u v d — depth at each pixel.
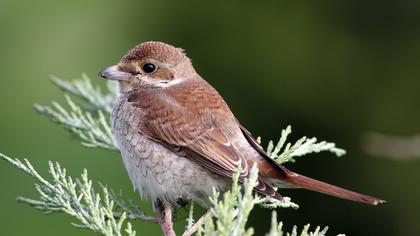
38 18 13.82
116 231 5.79
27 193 11.17
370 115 15.39
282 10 15.98
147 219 6.77
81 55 13.86
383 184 14.13
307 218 13.59
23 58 13.49
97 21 14.32
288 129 7.14
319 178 14.12
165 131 6.84
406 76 15.66
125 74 7.56
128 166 7.09
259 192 6.16
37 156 11.80
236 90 15.55
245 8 15.85
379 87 15.61
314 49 15.82
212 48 15.77
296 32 15.88
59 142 11.85
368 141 10.77
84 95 8.70
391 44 15.95
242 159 6.61
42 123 12.22
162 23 15.34
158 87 7.46
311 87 15.51
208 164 6.68
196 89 7.21
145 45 7.64
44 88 13.30
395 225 13.98
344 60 15.77
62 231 10.87
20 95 13.19
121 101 7.30
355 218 13.76
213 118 6.89
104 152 11.46
